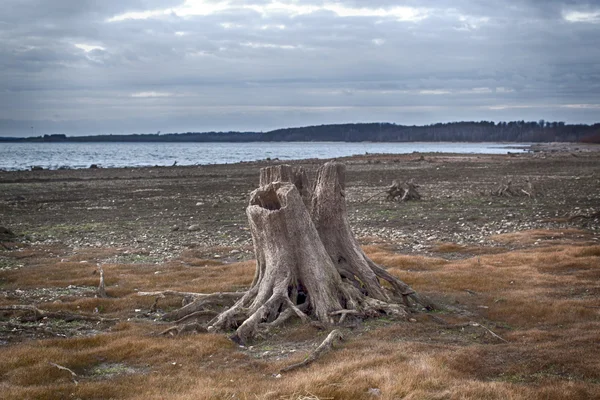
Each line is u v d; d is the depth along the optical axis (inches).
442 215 1354.6
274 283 518.0
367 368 368.8
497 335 447.2
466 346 423.2
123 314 557.3
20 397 327.6
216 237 1103.0
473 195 1802.4
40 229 1218.6
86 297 619.2
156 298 580.4
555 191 1882.4
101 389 343.0
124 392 340.8
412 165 3585.1
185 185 2374.5
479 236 1049.5
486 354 398.6
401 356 391.5
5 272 758.5
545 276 674.8
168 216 1432.1
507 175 2669.8
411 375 347.3
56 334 486.3
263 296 507.5
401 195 1697.8
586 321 490.6
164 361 406.0
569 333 446.6
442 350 409.1
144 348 430.9
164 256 908.0
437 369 359.3
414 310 542.3
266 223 532.4
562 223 1178.6
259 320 474.9
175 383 353.1
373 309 513.0
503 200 1649.9
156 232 1171.9
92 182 2507.4
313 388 329.4
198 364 398.3
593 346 408.2
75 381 362.3
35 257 903.7
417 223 1235.2
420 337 454.9
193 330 477.1
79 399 332.8
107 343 449.4
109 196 1939.0
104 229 1217.4
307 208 584.4
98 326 518.9
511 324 499.5
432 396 319.3
